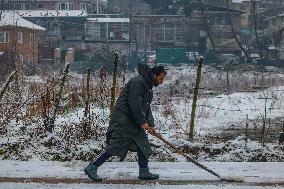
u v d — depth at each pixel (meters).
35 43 59.00
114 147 6.81
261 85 28.64
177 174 7.62
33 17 74.75
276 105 19.55
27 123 10.93
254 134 13.12
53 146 9.24
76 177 7.35
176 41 68.56
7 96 12.88
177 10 70.25
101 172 7.67
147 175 7.20
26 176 7.40
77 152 8.93
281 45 60.84
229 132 13.55
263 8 89.12
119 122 6.80
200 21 67.31
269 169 8.09
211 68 50.66
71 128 10.23
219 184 7.03
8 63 26.02
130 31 66.81
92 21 73.62
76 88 15.89
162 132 11.45
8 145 9.03
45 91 11.47
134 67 53.47
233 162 8.62
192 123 10.52
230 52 66.94
